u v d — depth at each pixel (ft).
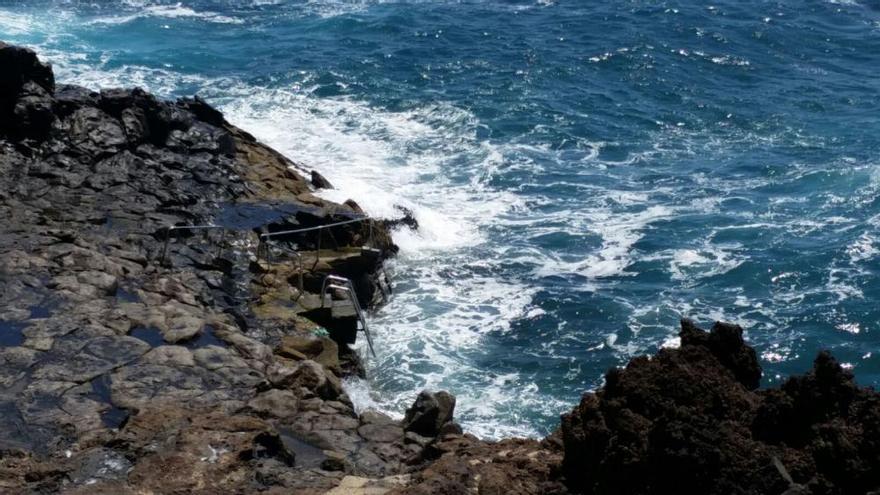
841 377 32.60
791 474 31.27
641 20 157.28
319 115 115.44
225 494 38.06
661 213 94.07
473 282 80.28
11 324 55.11
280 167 91.45
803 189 99.45
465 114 116.88
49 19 149.79
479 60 137.18
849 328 73.97
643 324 74.33
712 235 89.45
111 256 66.59
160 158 84.74
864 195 97.50
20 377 50.11
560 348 70.90
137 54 135.85
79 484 39.09
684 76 134.51
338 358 65.31
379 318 74.33
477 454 41.24
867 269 82.23
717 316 76.02
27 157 79.82
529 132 113.70
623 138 113.39
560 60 138.10
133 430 42.96
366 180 97.96
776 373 69.05
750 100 126.11
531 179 101.35
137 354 53.57
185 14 157.69
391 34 148.77
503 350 70.49
